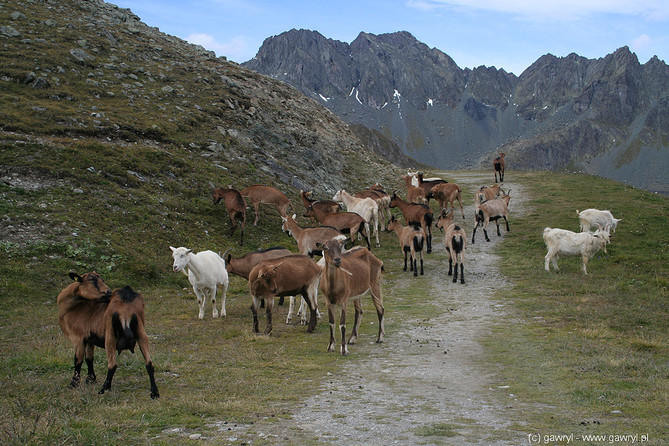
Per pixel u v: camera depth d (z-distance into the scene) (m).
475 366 8.99
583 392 7.30
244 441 5.54
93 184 20.62
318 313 12.95
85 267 15.62
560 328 11.43
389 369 8.83
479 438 5.67
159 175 23.52
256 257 13.76
